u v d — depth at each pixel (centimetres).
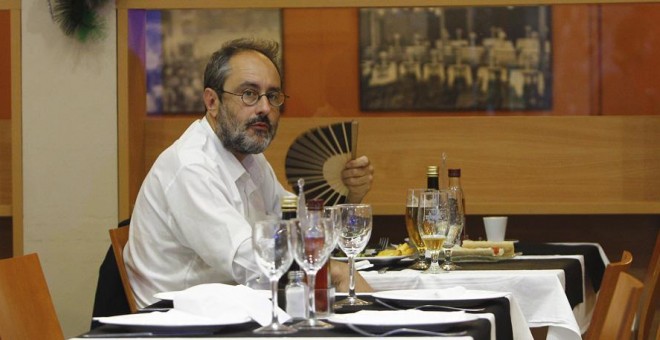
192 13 687
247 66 427
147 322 248
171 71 685
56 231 667
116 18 666
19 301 323
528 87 706
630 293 249
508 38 709
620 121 686
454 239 421
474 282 380
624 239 696
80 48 664
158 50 686
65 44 664
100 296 428
